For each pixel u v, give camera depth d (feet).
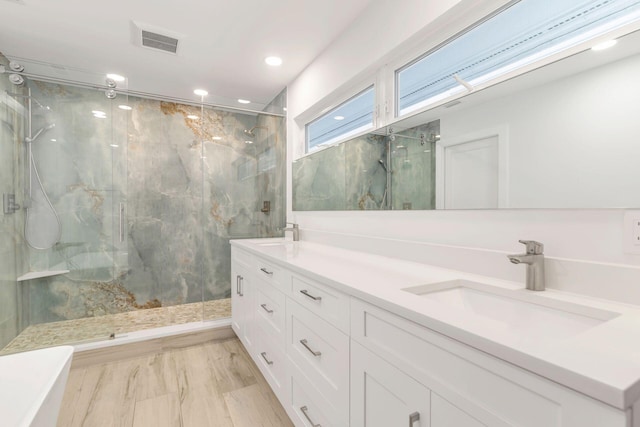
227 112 9.68
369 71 6.10
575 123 3.05
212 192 9.64
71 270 8.61
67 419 5.21
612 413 1.39
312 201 8.13
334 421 3.62
